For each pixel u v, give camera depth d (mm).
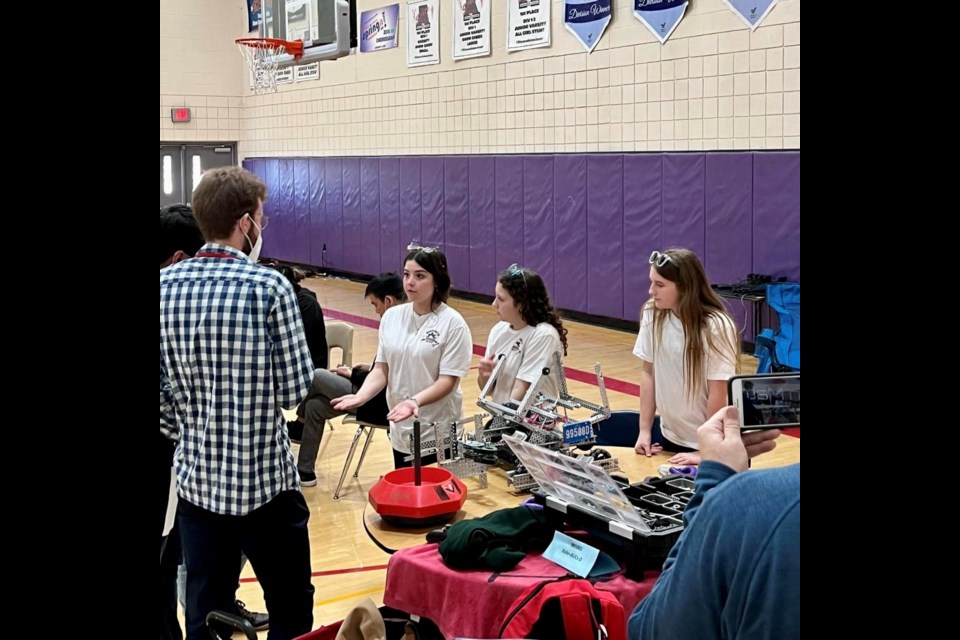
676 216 8836
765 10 7949
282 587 2633
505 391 3797
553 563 2256
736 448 1360
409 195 12594
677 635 1165
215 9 15664
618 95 9453
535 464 2314
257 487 2504
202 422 2510
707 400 3375
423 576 2295
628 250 9391
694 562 1125
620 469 3137
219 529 2580
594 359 8320
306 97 14609
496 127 11109
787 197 7820
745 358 8148
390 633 2486
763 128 8094
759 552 1029
